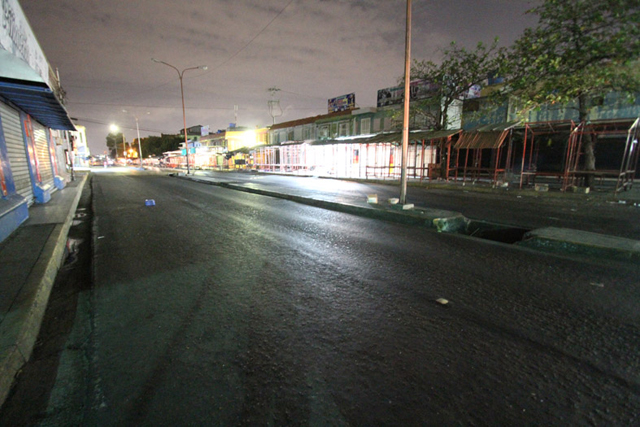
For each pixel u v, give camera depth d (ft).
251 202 38.73
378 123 87.71
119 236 22.18
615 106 52.01
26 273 13.46
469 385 7.36
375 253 17.57
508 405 6.77
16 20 18.62
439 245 19.11
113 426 6.37
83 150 152.35
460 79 60.08
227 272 14.87
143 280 14.05
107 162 221.25
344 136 90.63
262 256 17.25
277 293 12.48
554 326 9.80
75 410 6.86
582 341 9.01
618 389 7.18
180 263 16.26
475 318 10.33
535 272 14.33
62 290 13.44
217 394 7.20
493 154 70.03
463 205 34.32
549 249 18.01
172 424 6.39
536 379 7.53
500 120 66.28
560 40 29.01
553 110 58.85
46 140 48.01
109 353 8.79
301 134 119.55
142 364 8.30
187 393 7.25
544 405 6.75
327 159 96.63
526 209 31.73
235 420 6.46
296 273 14.60
